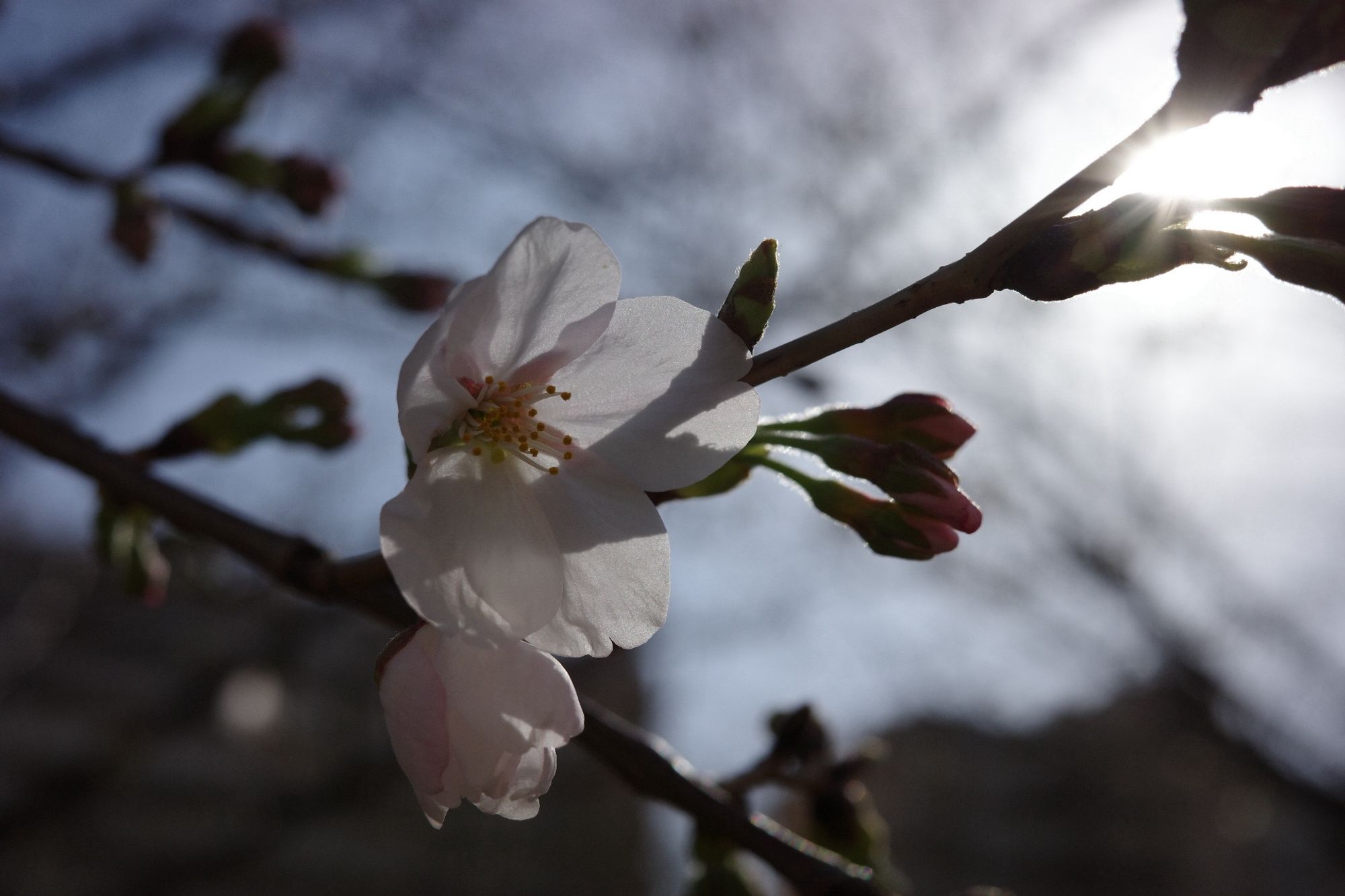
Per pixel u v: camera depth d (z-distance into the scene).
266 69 0.25
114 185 0.25
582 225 0.12
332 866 0.75
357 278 0.26
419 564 0.12
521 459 0.13
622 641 0.13
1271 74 0.11
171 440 0.19
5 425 0.19
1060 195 0.12
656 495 0.14
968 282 0.12
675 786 0.16
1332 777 0.65
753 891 0.17
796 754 0.18
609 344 0.13
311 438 0.19
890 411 0.14
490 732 0.12
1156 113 0.11
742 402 0.13
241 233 0.26
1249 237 0.11
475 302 0.12
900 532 0.13
